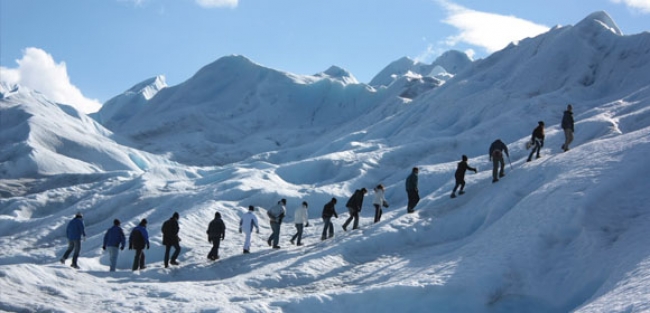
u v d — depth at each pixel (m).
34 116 66.19
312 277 13.94
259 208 24.98
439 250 14.78
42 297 10.95
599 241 11.06
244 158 79.50
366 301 10.66
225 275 15.48
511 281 11.02
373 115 71.25
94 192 37.28
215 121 96.56
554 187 14.16
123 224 24.75
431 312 10.38
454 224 17.06
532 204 13.86
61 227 27.17
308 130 90.88
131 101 127.56
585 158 15.95
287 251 17.12
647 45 43.22
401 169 30.80
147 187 32.47
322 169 32.97
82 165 57.25
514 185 16.97
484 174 21.95
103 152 63.06
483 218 16.56
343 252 15.66
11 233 28.36
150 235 20.86
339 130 74.44
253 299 11.70
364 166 30.89
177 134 90.25
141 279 14.74
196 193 27.70
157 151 79.81
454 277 11.18
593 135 24.12
